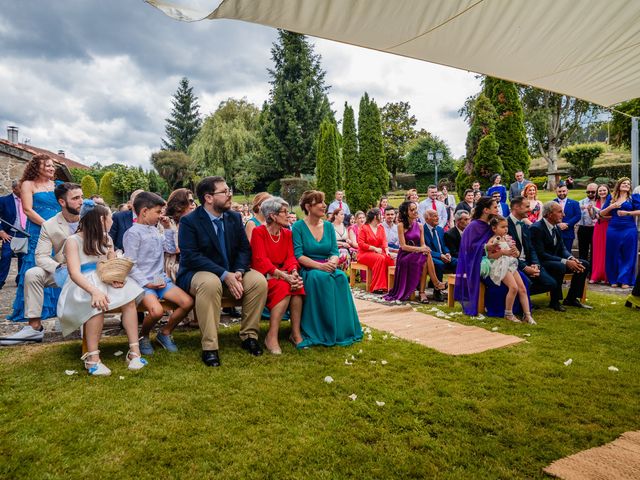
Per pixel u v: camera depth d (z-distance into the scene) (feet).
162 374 10.23
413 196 28.86
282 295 12.30
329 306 13.04
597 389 9.69
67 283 10.61
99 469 6.37
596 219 26.55
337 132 85.05
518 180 30.89
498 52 11.96
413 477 6.31
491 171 44.80
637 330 14.84
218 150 120.78
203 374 10.30
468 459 6.78
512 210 18.22
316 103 113.60
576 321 16.20
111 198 106.93
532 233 18.48
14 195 19.84
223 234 12.50
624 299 20.39
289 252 13.58
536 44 11.59
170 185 133.80
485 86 49.29
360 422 7.96
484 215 17.21
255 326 12.26
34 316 12.75
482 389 9.59
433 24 9.95
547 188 75.10
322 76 116.26
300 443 7.18
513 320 16.28
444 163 108.68
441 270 21.07
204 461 6.63
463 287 17.63
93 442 7.09
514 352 12.39
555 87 15.28
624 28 11.00
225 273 11.79
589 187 27.48
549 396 9.26
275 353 12.06
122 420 7.88
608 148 90.89
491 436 7.55
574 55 12.41
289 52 111.45
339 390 9.46
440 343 13.26
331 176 73.77
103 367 10.23
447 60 12.46
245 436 7.39
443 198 34.73
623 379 10.30
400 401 8.93
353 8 8.70
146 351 11.92
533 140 95.25
